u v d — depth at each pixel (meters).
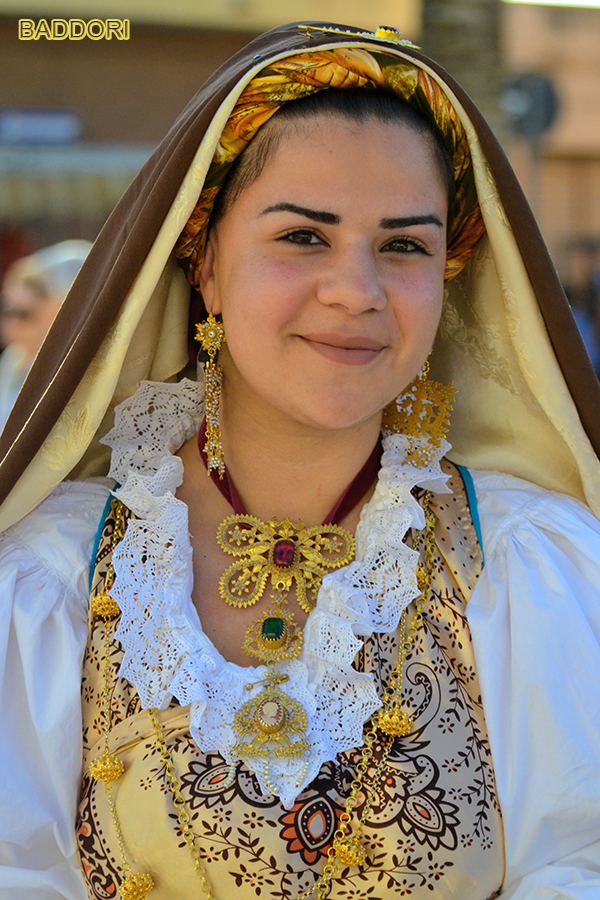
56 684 1.20
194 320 1.41
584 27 8.59
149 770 1.12
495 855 1.13
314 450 1.25
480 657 1.21
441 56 5.32
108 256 1.28
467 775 1.13
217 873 1.08
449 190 1.24
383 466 1.30
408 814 1.10
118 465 1.32
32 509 1.29
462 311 1.39
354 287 1.09
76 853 1.20
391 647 1.20
